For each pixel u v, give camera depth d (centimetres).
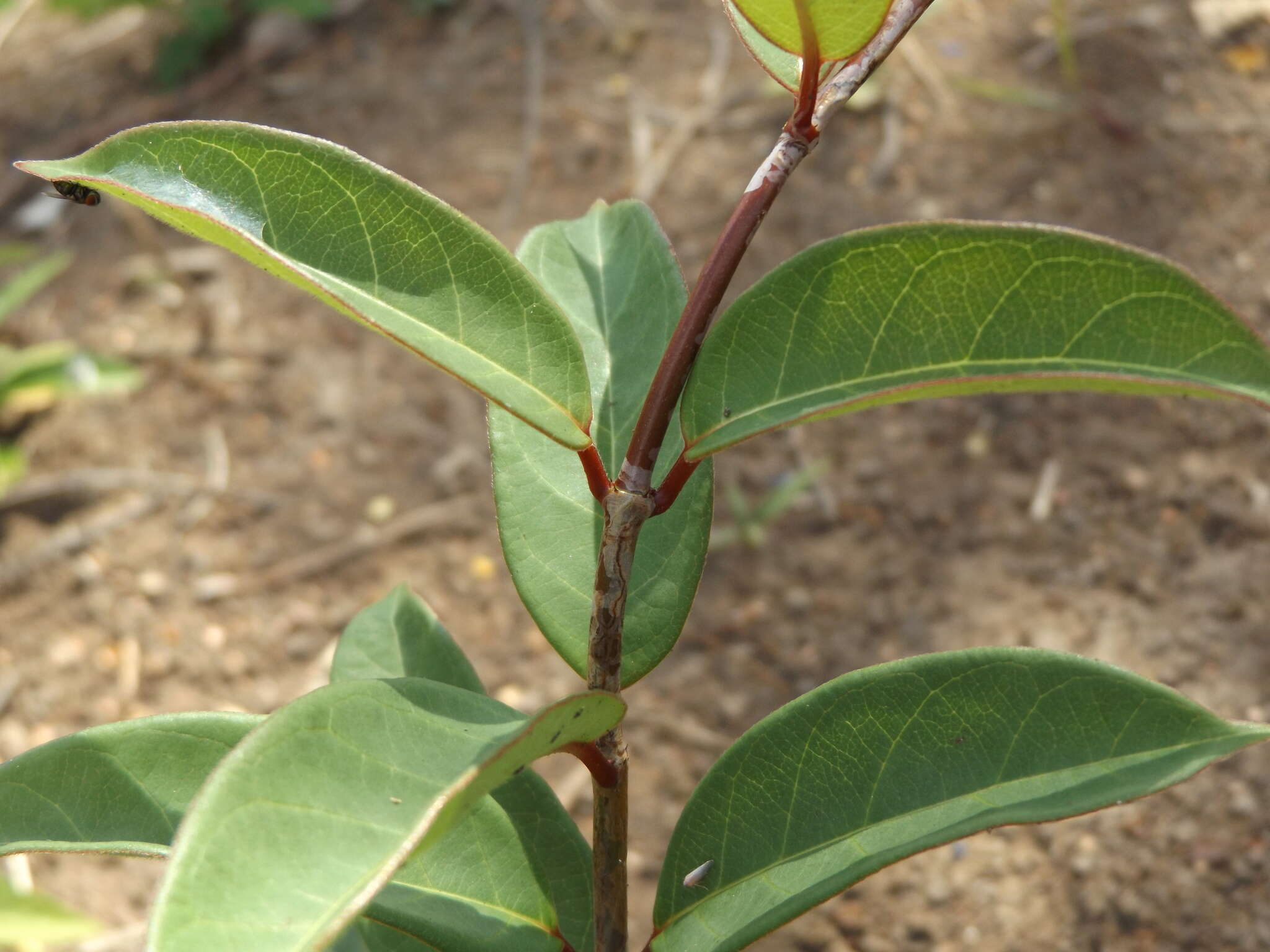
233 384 66
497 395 22
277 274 22
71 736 25
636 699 53
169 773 25
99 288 71
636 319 28
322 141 22
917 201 66
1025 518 56
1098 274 21
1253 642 50
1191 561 53
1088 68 72
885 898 46
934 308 22
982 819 22
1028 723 23
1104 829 46
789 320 23
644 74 75
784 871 24
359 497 61
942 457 59
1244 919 43
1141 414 59
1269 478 55
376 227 22
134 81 83
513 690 54
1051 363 22
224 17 82
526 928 26
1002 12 76
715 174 69
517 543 26
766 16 22
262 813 20
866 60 23
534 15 81
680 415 23
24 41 91
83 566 59
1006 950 44
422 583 58
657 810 49
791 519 58
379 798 21
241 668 56
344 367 66
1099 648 51
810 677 53
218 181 22
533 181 70
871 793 24
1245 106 70
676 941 25
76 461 63
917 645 52
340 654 31
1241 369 21
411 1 83
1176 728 23
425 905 25
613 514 23
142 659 56
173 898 19
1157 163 66
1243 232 63
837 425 61
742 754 25
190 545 60
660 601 26
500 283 23
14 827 25
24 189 78
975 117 70
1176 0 76
